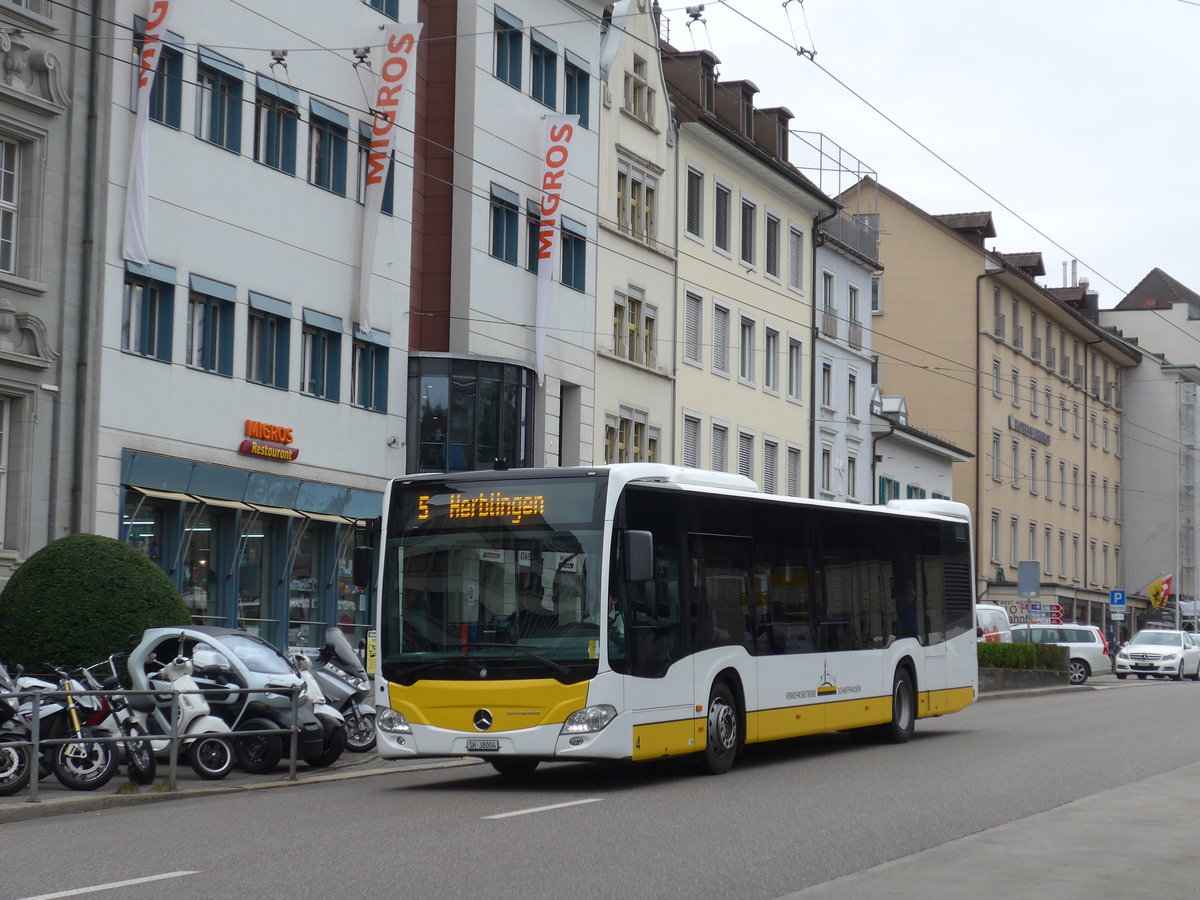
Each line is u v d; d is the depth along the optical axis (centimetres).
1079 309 9456
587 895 991
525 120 3903
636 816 1423
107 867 1101
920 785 1720
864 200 7238
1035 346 7781
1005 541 7288
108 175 2661
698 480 1909
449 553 1738
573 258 4119
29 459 2492
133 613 2141
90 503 2589
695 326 4769
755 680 1958
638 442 4431
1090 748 2233
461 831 1307
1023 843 1241
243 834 1290
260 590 3058
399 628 1736
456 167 3691
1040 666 4503
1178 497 9400
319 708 1989
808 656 2092
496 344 3759
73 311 2588
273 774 1886
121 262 2686
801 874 1095
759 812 1459
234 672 1900
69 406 2572
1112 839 1269
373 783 1809
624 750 1681
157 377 2767
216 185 2917
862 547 2286
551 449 3975
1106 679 5444
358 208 3328
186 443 2833
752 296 5119
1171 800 1552
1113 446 9288
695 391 4734
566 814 1438
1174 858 1170
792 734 2036
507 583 1709
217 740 1783
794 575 2088
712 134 4762
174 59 2838
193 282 2855
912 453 6438
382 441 3394
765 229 5228
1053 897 995
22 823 1409
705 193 4819
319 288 3203
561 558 1702
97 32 2639
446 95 3712
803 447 5459
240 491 2962
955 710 2547
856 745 2334
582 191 4128
